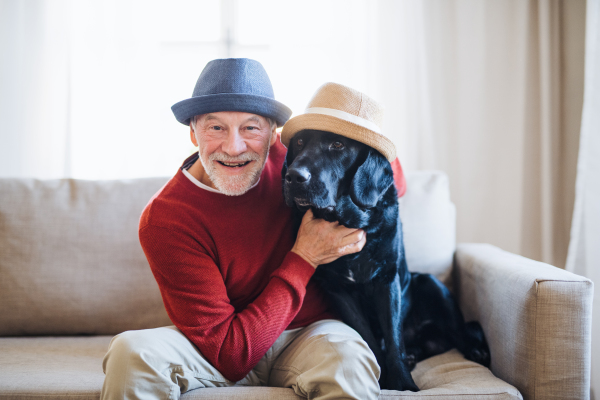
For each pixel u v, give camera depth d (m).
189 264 0.99
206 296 0.98
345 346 0.92
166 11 2.28
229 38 2.28
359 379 0.88
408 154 2.18
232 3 2.28
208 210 1.05
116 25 2.20
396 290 1.11
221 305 0.99
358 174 0.99
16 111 2.22
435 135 2.25
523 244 2.22
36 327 1.43
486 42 2.21
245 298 1.09
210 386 0.97
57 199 1.52
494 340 1.19
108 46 2.19
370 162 1.01
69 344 1.34
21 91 2.21
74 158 2.18
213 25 2.29
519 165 2.18
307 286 1.17
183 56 2.28
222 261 1.05
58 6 2.21
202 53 2.28
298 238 1.05
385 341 1.08
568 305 1.00
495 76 2.21
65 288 1.43
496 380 1.03
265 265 1.09
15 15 2.20
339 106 0.99
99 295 1.44
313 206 0.99
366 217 1.06
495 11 2.20
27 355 1.22
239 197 1.08
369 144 0.98
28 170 2.20
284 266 1.02
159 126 2.22
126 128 2.20
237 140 1.00
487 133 2.22
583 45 2.13
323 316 1.17
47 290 1.42
